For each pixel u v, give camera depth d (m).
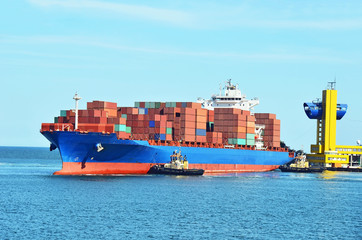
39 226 78.88
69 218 84.75
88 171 134.12
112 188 116.81
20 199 101.25
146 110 150.00
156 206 97.06
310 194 123.44
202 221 85.56
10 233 74.56
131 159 138.50
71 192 110.19
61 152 129.88
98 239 72.75
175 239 73.81
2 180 133.00
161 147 143.00
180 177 146.25
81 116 131.88
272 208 100.06
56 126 130.75
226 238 75.25
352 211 99.38
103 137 126.62
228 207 99.19
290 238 76.38
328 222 87.94
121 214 88.81
